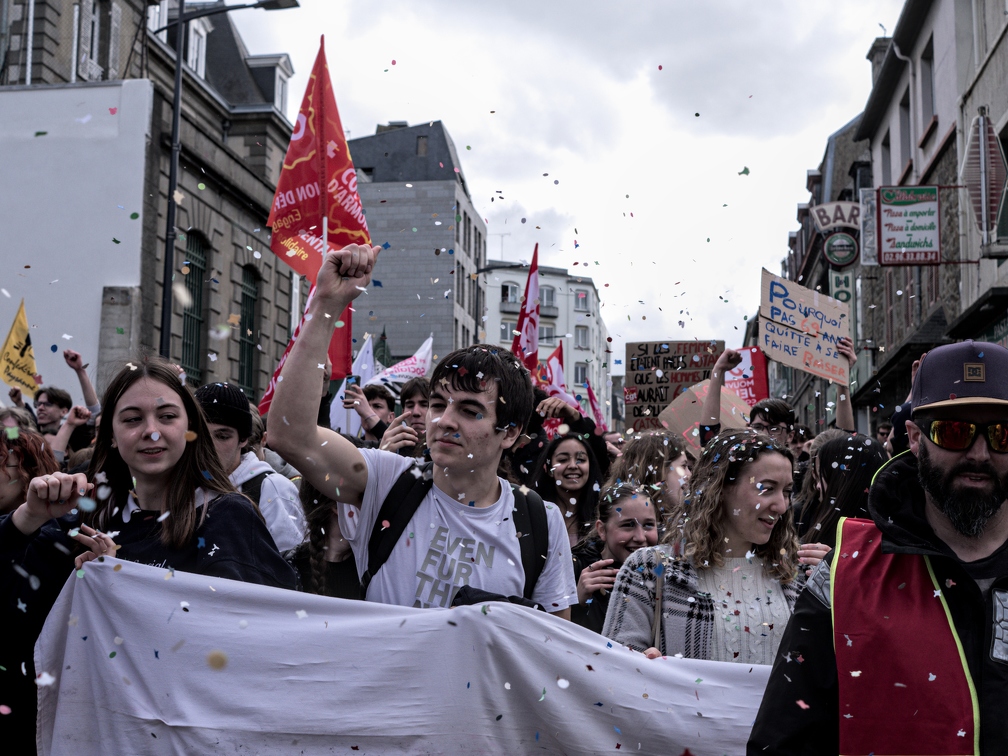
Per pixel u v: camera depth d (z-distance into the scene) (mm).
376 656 2736
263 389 24297
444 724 2715
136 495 2920
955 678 2051
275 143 29891
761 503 3174
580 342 71250
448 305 43500
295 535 3967
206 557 2824
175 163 16250
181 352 20578
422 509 2883
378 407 7105
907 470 2322
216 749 2666
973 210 14992
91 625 2740
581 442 4758
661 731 2791
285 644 2736
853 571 2221
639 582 3232
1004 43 14688
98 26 23625
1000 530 2207
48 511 2693
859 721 2084
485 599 2781
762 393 8961
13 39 20828
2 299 18688
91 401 6723
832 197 35156
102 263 18750
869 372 25812
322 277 2701
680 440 4906
